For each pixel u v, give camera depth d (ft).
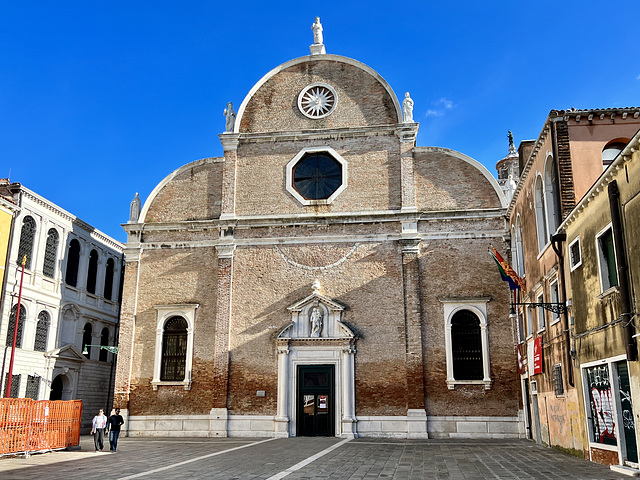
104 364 133.28
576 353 58.59
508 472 49.01
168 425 90.22
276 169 98.89
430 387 86.58
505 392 85.46
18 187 106.73
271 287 93.30
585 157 62.08
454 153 95.66
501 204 92.63
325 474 49.06
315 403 88.48
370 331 89.61
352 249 93.15
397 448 71.20
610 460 50.49
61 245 119.34
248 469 52.08
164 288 95.96
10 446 62.23
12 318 104.01
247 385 89.97
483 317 88.12
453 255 91.20
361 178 96.43
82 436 103.40
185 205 100.22
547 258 68.23
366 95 100.22
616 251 47.88
